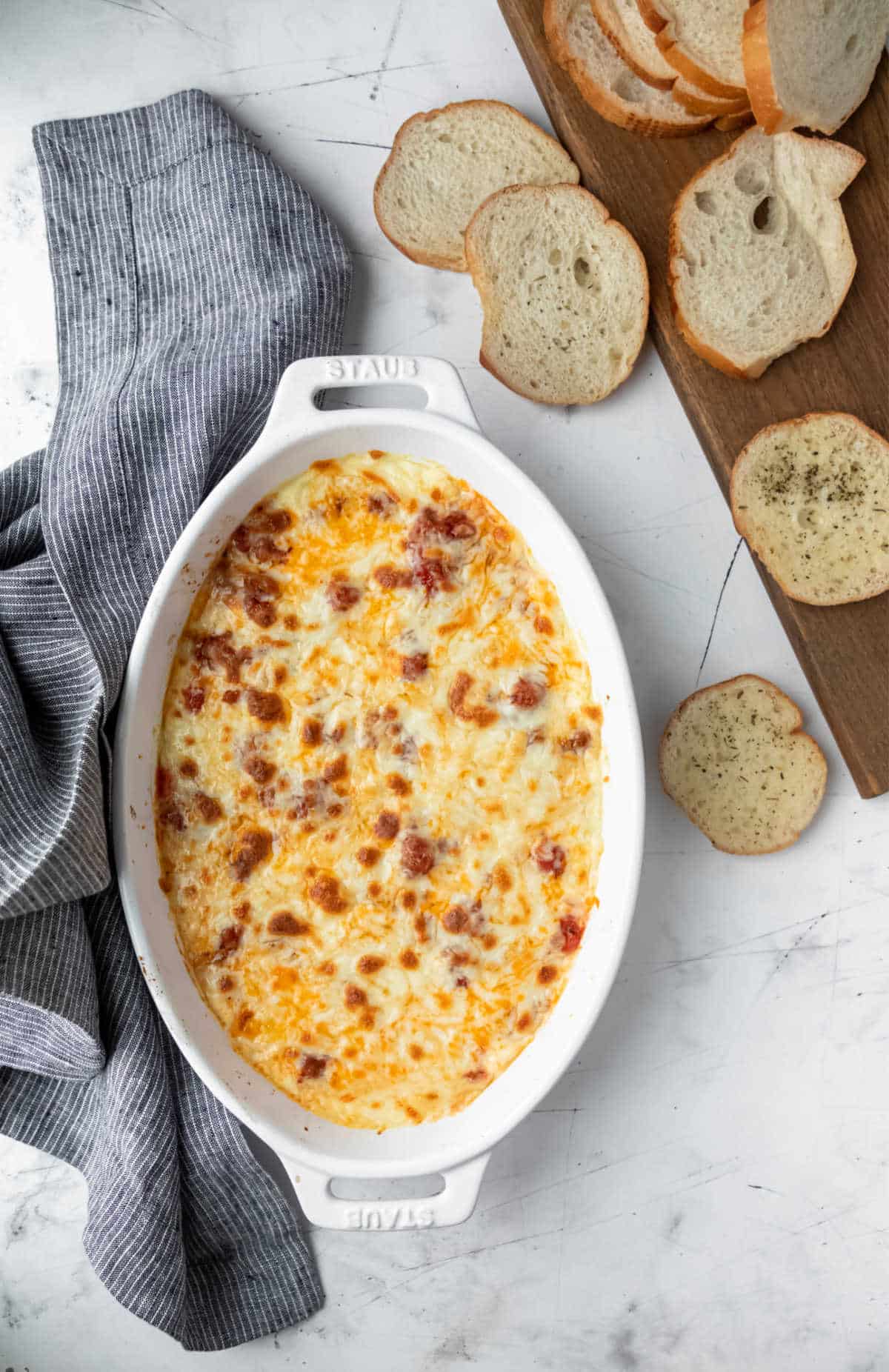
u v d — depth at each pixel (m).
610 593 0.69
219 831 0.65
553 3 0.67
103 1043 0.66
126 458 0.66
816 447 0.67
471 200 0.69
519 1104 0.62
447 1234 0.69
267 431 0.63
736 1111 0.69
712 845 0.69
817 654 0.67
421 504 0.65
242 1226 0.68
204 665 0.65
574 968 0.64
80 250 0.69
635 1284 0.69
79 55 0.71
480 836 0.65
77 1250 0.69
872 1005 0.69
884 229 0.67
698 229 0.67
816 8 0.63
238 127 0.69
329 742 0.65
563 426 0.70
